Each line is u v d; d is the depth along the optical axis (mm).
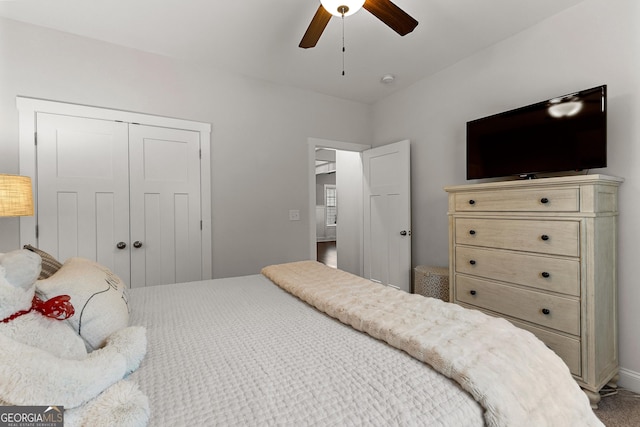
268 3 1988
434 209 3084
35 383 554
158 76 2635
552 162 1992
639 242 1763
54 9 2039
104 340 880
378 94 3559
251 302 1460
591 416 795
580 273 1619
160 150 2645
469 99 2725
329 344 982
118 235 2482
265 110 3158
